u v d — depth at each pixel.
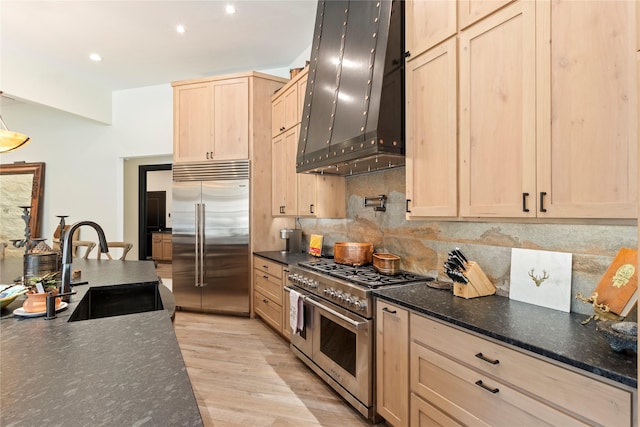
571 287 1.58
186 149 4.46
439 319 1.57
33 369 0.94
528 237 1.77
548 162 1.39
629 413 0.95
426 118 1.98
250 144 4.24
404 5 2.20
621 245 1.42
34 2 3.25
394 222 2.74
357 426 2.08
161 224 9.32
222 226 4.30
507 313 1.56
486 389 1.34
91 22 3.62
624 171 1.17
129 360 1.01
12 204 5.82
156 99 5.37
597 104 1.24
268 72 4.87
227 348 3.28
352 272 2.54
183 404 0.76
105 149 5.59
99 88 5.32
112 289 2.11
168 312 1.57
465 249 2.12
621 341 1.09
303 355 2.84
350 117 2.34
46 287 1.56
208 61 4.57
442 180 1.88
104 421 0.69
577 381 1.07
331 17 2.87
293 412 2.23
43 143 5.82
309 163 2.79
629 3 1.16
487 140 1.64
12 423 0.68
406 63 2.13
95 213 5.63
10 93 4.16
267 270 3.75
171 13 3.47
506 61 1.55
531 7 1.45
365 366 2.07
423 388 1.68
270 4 3.34
